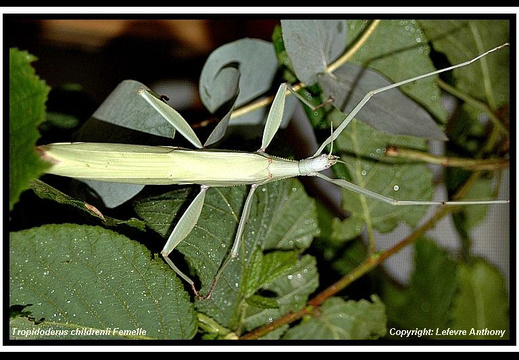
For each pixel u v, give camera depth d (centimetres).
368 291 49
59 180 41
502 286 49
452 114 50
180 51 50
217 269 40
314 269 43
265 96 44
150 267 38
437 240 52
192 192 41
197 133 43
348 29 43
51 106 43
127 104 40
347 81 43
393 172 45
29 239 37
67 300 38
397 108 43
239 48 43
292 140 51
